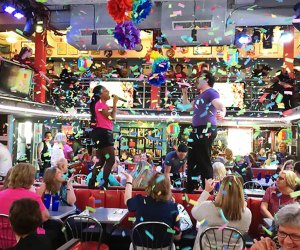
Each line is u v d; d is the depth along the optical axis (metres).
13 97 7.96
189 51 12.34
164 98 10.98
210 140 4.46
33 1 9.00
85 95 11.48
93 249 3.96
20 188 3.48
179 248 4.58
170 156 6.38
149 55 5.30
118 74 11.98
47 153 8.84
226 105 10.76
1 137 8.46
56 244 4.67
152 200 3.50
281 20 9.08
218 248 3.19
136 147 11.08
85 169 8.34
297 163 4.86
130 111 9.96
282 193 4.34
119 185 6.09
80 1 8.72
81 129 11.04
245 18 9.16
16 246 2.22
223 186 3.26
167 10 8.84
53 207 4.45
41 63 9.96
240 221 3.23
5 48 13.16
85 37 9.40
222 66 12.00
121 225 5.21
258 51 12.17
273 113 9.56
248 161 8.09
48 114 9.45
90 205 4.73
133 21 4.20
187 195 5.00
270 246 1.66
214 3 8.62
